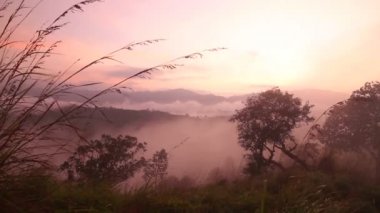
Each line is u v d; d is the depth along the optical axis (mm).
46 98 3443
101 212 4414
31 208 3574
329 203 5004
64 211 4066
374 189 12438
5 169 3457
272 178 11016
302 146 5461
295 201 4891
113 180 5383
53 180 4473
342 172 15828
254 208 6203
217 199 6434
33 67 3447
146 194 5191
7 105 3375
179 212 5406
